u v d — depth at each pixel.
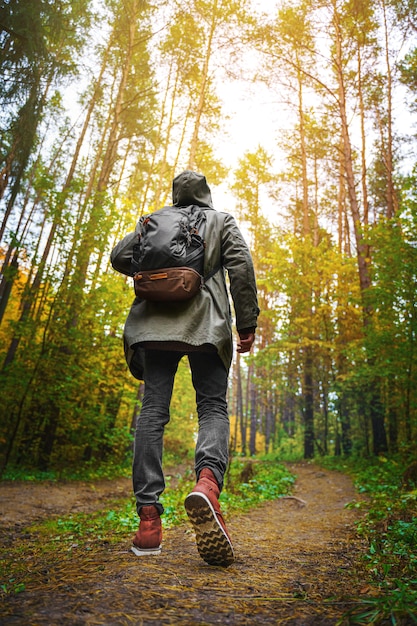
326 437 16.34
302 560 2.06
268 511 5.01
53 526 3.75
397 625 1.02
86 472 8.88
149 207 11.02
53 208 8.16
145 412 1.83
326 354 14.57
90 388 8.92
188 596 1.25
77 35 9.66
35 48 6.04
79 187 8.34
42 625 0.98
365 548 2.40
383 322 8.15
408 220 7.78
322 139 17.58
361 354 9.54
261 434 30.39
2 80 6.06
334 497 6.15
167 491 5.72
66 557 2.11
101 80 13.98
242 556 2.09
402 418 8.44
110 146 11.82
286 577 1.63
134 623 1.02
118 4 11.77
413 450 7.66
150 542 1.78
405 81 14.35
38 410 9.05
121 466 10.34
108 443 9.62
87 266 8.68
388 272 7.80
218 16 12.45
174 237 1.75
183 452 17.31
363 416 12.81
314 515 4.54
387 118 15.80
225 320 1.79
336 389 12.17
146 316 1.77
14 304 15.36
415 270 7.43
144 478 1.79
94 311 8.65
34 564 2.01
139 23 12.47
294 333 15.84
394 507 3.85
